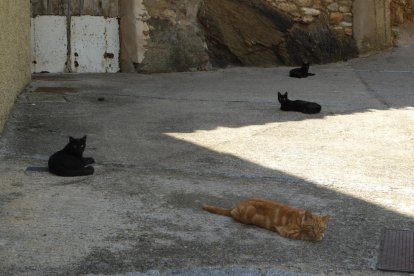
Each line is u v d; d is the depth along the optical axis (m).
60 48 14.19
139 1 14.19
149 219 5.86
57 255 5.04
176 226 5.71
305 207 6.29
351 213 6.15
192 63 14.85
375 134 9.27
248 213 5.73
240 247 5.30
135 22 14.21
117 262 4.95
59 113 10.03
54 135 8.71
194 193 6.62
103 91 12.03
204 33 15.05
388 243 5.45
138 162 7.64
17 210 5.94
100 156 7.82
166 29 14.53
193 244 5.33
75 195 6.42
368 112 10.69
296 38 15.66
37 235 5.39
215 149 8.30
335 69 15.20
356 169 7.59
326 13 16.12
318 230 5.38
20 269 4.78
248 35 15.35
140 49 14.31
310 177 7.25
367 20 16.34
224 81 13.55
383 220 5.98
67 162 7.00
